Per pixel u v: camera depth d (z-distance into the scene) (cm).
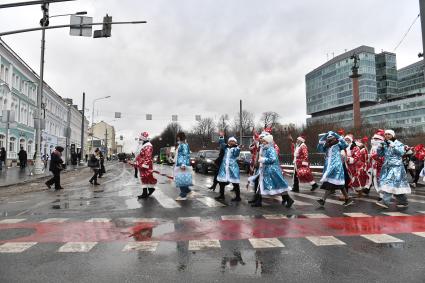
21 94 4600
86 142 10281
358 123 4553
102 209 949
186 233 667
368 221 778
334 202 1077
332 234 658
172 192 1355
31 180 2102
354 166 1247
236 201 1098
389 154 983
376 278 439
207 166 2594
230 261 504
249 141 6638
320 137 1046
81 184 1825
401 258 516
